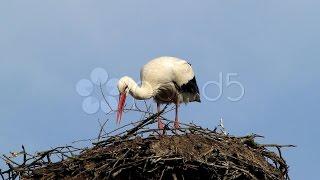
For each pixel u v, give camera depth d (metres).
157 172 14.60
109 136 15.11
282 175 15.58
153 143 14.81
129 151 14.67
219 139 15.27
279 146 15.67
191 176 14.73
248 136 15.56
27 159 15.26
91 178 14.77
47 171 15.17
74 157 15.01
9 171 15.26
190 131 15.23
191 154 14.61
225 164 14.63
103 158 14.88
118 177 14.70
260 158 15.41
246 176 14.85
